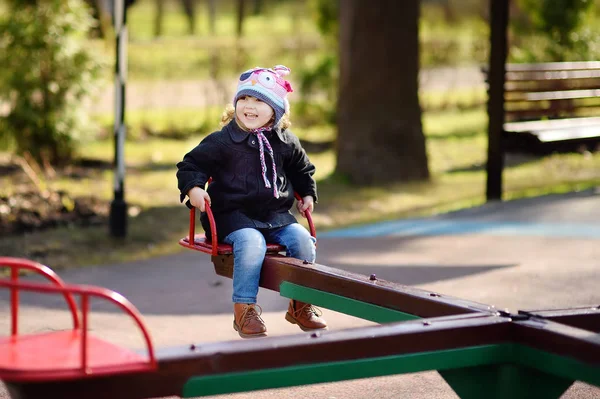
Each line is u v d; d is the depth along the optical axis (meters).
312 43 30.72
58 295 7.68
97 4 20.19
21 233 9.66
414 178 14.24
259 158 5.36
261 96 5.33
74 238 9.58
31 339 3.48
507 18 12.12
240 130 5.39
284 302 7.54
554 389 4.11
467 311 4.09
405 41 14.10
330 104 20.47
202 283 8.16
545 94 13.18
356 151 14.02
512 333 3.96
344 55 14.17
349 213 11.55
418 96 14.37
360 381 5.67
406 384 5.62
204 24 63.84
